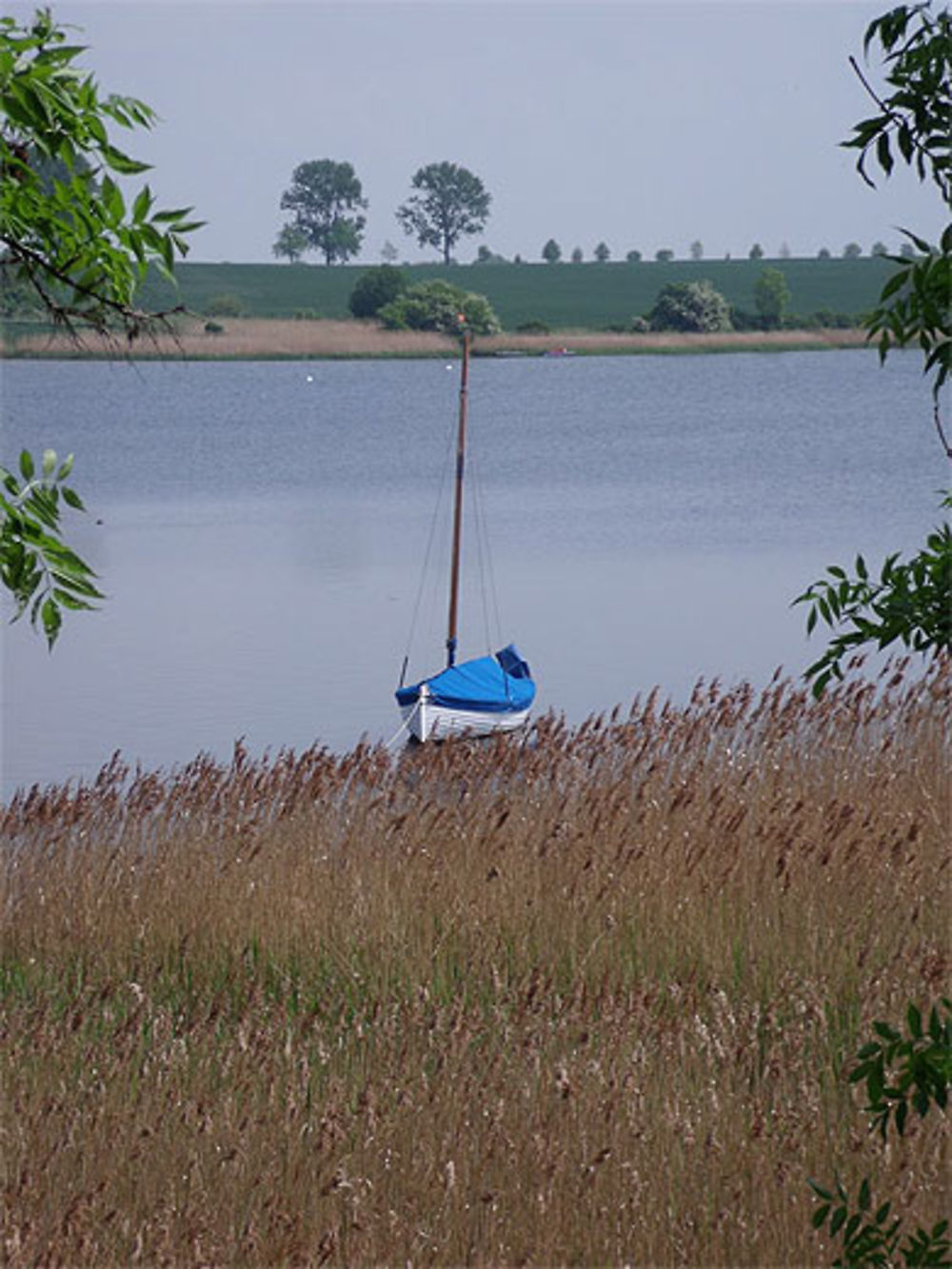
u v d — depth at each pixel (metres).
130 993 31.92
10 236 13.52
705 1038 25.80
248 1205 22.19
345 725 76.56
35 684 83.88
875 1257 14.76
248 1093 25.47
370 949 32.75
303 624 105.25
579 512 169.62
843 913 31.98
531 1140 22.77
